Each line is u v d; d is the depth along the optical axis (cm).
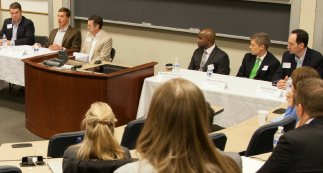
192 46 572
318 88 156
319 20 462
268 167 149
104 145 157
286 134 148
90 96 373
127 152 178
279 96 347
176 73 406
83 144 160
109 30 641
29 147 250
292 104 262
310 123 153
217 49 457
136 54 626
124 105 396
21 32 598
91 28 529
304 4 468
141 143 91
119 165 151
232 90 370
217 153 90
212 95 370
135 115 414
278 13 494
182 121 86
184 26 565
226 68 452
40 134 410
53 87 385
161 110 88
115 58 647
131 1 599
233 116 364
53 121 395
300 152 142
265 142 222
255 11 509
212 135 204
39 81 395
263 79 423
